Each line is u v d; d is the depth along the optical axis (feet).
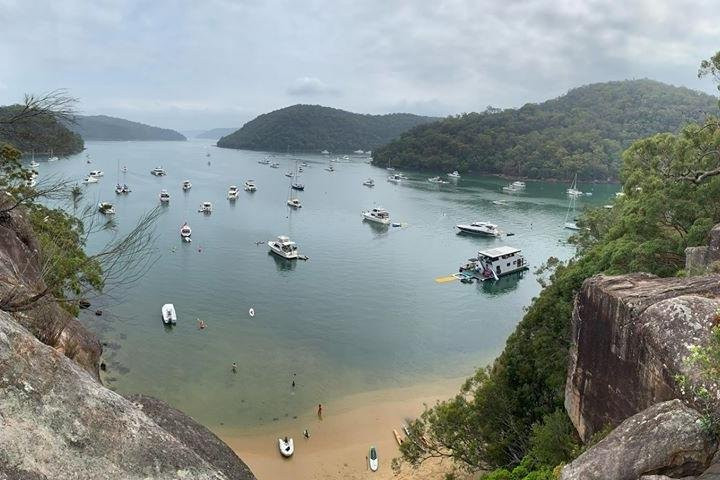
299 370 131.34
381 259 240.53
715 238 68.44
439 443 90.68
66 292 75.20
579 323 54.29
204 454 31.96
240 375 126.41
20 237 56.75
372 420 111.34
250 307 171.01
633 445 33.47
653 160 109.50
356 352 143.95
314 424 108.88
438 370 136.67
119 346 135.85
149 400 34.60
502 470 63.00
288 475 93.50
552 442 56.29
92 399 22.36
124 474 20.85
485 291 203.51
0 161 67.67
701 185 95.14
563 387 69.92
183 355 134.00
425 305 185.06
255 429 105.91
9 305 35.68
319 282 201.87
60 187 67.87
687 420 32.89
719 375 33.37
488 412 79.71
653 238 92.12
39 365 21.88
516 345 82.99
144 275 192.03
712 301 40.40
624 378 45.14
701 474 29.78
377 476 93.71
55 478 19.13
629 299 45.73
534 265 239.91
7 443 18.85
